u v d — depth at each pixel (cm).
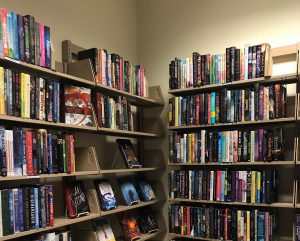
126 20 345
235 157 267
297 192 253
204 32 321
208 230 275
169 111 303
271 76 258
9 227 171
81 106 232
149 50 351
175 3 340
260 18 292
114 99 270
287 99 272
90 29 293
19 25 185
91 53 247
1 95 172
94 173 232
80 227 247
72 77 221
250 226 257
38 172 190
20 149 181
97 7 304
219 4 314
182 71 297
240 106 268
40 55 198
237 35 302
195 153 285
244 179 262
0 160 168
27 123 197
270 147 254
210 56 285
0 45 173
